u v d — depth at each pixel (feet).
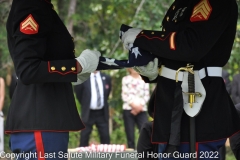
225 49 16.87
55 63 15.87
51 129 16.30
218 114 16.57
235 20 16.94
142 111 49.32
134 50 16.55
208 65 16.72
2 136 40.47
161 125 16.52
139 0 55.72
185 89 16.34
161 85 16.76
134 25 52.70
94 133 60.59
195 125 16.37
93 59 16.34
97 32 62.13
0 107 42.45
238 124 17.39
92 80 48.01
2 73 56.08
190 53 15.79
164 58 16.80
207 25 15.92
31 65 15.61
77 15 58.29
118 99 63.57
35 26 15.83
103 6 60.29
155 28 52.11
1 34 49.16
